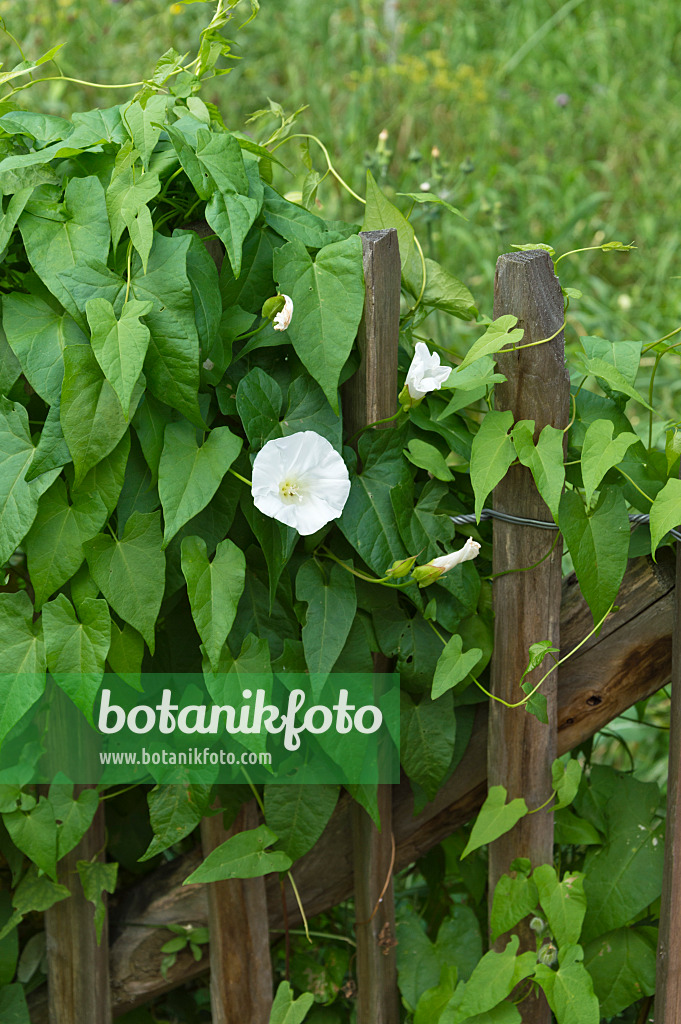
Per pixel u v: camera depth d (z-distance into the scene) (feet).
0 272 4.05
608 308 8.76
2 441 3.99
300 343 4.01
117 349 3.84
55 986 4.40
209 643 3.95
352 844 4.44
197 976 4.62
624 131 11.05
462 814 4.48
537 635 4.26
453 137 10.69
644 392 7.68
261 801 4.28
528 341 4.08
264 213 4.10
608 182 10.69
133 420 3.96
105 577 3.99
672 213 9.77
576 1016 4.21
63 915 4.35
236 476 4.01
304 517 3.99
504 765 4.34
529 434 4.05
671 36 12.24
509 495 4.20
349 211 9.08
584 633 4.35
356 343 4.12
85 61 10.37
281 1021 4.19
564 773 4.27
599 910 4.42
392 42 11.62
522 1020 4.42
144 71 10.22
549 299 4.08
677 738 4.30
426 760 4.27
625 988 4.44
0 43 9.83
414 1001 4.44
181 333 3.92
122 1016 4.59
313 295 4.02
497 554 4.25
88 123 4.11
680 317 8.25
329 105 10.44
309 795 4.23
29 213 3.97
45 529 3.99
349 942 4.59
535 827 4.37
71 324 3.97
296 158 8.93
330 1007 4.58
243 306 4.09
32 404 4.11
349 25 11.71
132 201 3.91
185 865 4.44
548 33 12.44
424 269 4.23
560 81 11.62
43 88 9.84
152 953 4.47
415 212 5.92
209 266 4.00
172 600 4.15
